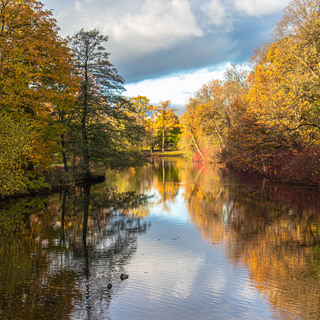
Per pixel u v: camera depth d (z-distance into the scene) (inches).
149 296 276.8
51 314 245.3
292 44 952.9
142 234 481.4
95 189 1000.9
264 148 1045.2
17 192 797.2
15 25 737.0
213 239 447.8
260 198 770.2
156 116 3316.9
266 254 380.8
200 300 267.0
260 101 1067.9
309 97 863.1
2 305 259.6
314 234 466.0
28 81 705.0
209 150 2103.8
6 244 433.4
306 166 912.3
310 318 237.3
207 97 1998.0
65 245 429.7
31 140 738.2
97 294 280.2
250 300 266.7
